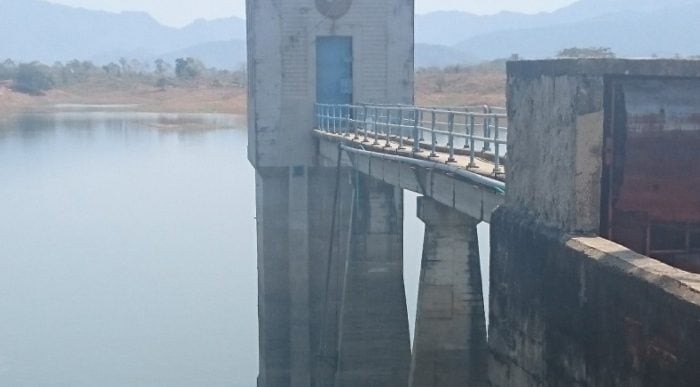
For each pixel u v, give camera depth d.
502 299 12.19
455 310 20.14
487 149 19.22
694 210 11.00
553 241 10.57
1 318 39.31
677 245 11.05
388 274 28.84
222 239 52.44
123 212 59.81
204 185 69.06
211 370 33.75
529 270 11.30
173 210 60.25
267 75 33.22
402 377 28.94
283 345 33.62
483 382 20.22
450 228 19.95
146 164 79.44
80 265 47.44
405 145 24.03
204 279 44.62
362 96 34.00
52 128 111.62
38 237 53.50
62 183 70.25
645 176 10.88
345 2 33.50
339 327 30.11
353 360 28.83
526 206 11.88
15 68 182.25
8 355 35.06
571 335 10.05
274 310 33.62
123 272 45.84
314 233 33.16
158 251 49.97
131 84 182.88
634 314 8.60
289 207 33.19
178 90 172.12
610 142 10.84
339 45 34.00
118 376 32.78
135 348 35.56
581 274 9.76
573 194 10.70
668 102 10.83
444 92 88.81
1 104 152.00
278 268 33.56
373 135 26.80
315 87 33.47
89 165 79.06
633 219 10.95
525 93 11.83
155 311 40.03
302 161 33.28
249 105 36.12
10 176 73.44
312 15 33.38
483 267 40.78
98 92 174.62
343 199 32.84
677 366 7.84
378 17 33.78
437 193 18.75
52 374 33.22
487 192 15.70
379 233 28.66
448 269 20.02
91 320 38.97
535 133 11.57
